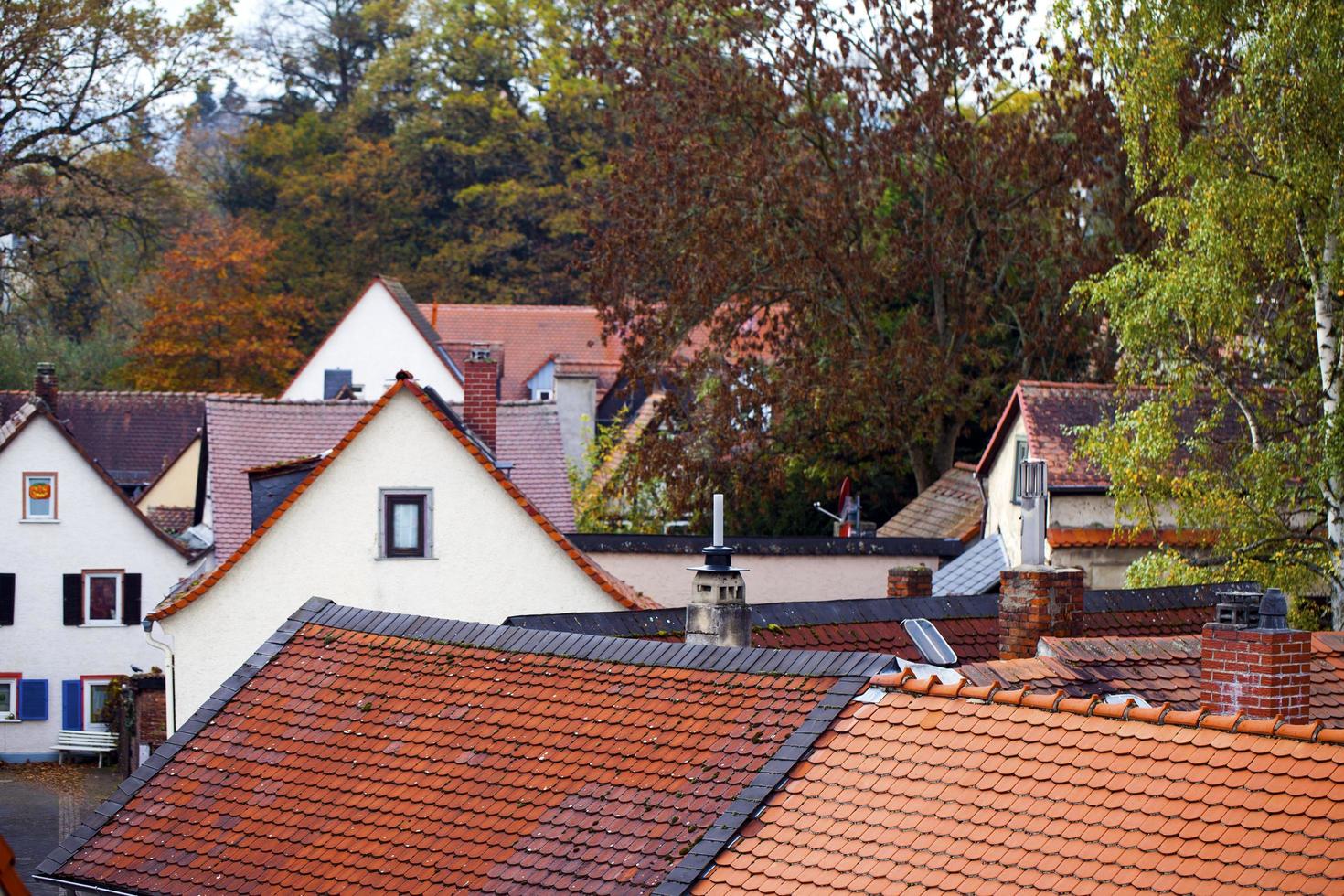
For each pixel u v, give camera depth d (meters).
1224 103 28.72
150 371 85.88
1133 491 29.22
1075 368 52.25
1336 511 28.41
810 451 52.34
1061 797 12.91
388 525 31.09
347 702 18.25
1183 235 33.94
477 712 17.20
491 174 103.56
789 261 49.38
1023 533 21.44
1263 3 28.81
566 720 16.47
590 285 52.66
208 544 51.31
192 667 30.30
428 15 109.25
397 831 15.75
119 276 89.44
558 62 102.06
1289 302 30.80
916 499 49.56
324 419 40.84
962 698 14.51
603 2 55.19
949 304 52.09
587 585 31.69
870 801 13.65
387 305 75.12
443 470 31.31
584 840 14.56
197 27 71.06
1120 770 12.98
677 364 52.50
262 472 33.38
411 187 101.69
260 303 88.88
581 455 63.56
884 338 52.75
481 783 16.00
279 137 104.06
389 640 19.17
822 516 55.81
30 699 50.06
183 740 18.39
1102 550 34.34
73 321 90.31
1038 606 20.50
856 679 15.20
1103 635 23.75
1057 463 34.59
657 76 52.38
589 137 102.12
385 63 106.62
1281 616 15.65
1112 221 49.78
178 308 86.75
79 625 50.53
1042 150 49.84
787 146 50.88
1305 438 29.00
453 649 18.55
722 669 16.23
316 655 19.39
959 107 52.19
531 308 88.69
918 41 50.88
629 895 13.57
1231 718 13.09
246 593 30.55
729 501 52.28
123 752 46.06
